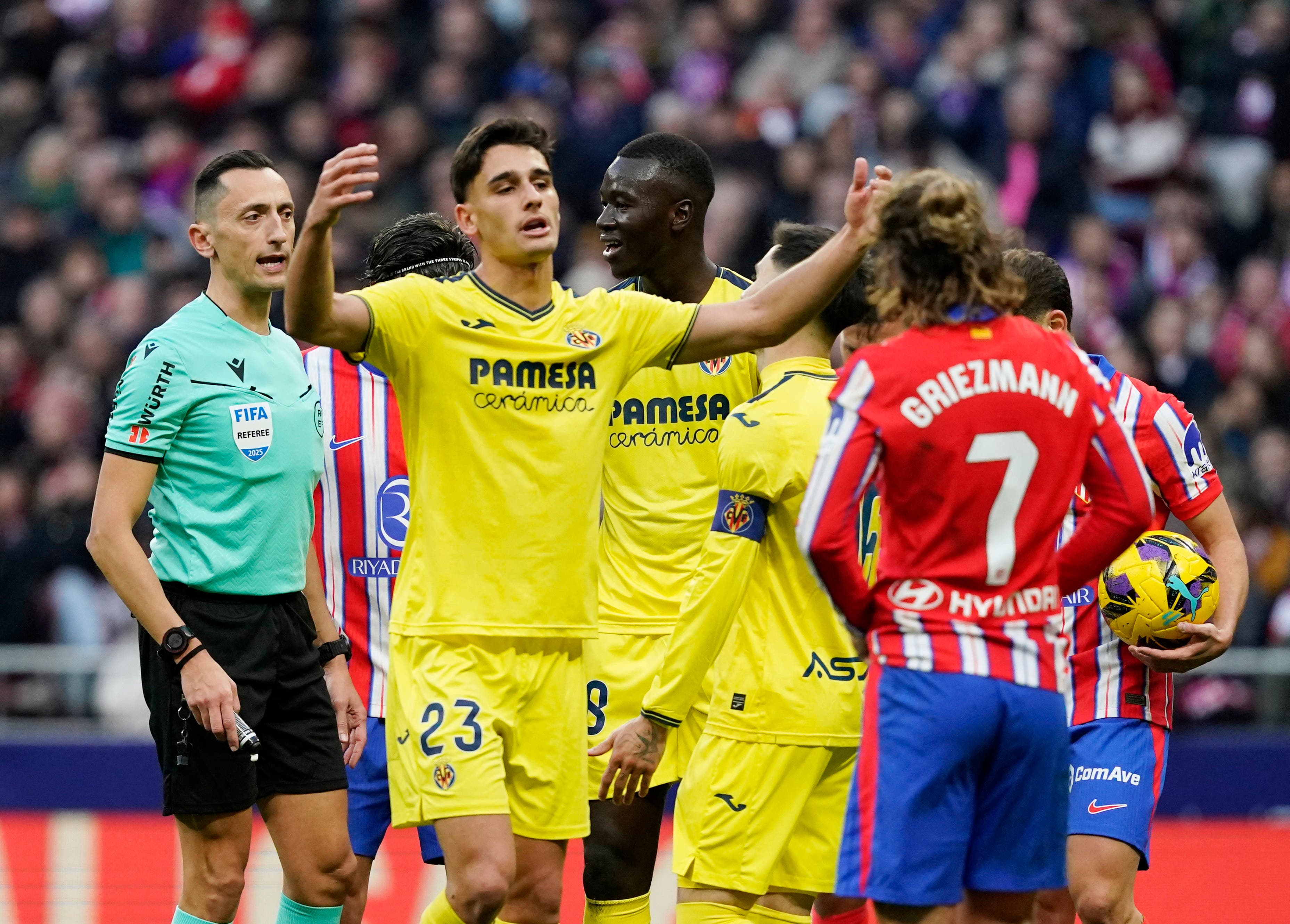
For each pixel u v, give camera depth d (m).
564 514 15.62
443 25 48.34
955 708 13.57
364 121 46.84
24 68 50.75
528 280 15.67
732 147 44.38
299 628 17.47
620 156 19.56
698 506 18.91
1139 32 48.31
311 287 14.27
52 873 26.48
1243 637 32.62
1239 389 38.22
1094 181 45.56
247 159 17.39
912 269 13.98
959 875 13.74
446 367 15.41
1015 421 13.71
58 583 34.88
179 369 16.78
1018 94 44.88
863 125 45.75
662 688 16.44
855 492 13.74
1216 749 29.58
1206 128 47.75
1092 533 14.45
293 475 17.33
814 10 48.78
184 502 16.94
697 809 16.94
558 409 15.61
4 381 41.41
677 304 15.99
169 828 26.73
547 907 16.22
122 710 31.02
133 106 48.50
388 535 20.05
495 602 15.52
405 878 25.27
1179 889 26.30
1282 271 45.12
